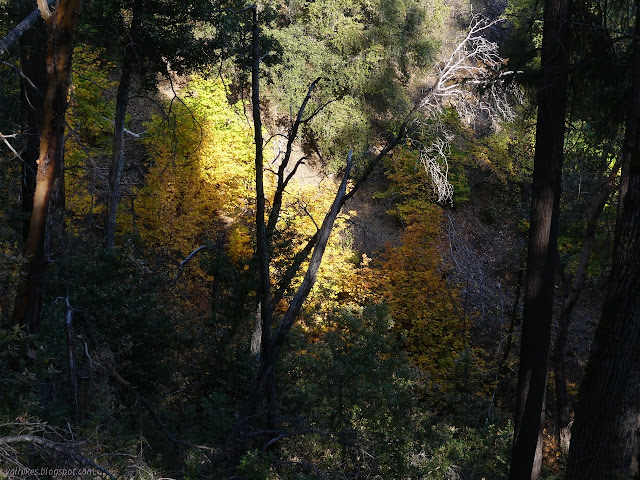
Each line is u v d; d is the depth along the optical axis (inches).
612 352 243.6
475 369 754.2
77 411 239.1
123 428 247.1
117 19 521.0
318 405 367.2
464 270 1037.2
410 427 377.4
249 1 553.6
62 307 355.6
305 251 394.9
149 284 467.2
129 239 472.4
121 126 577.6
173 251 775.7
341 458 319.6
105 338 380.8
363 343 399.5
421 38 1137.4
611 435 241.3
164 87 1042.1
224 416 326.0
